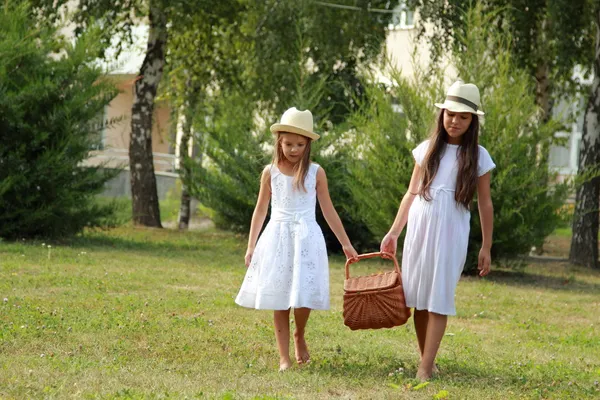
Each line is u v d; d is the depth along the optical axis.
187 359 8.16
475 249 18.72
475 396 6.99
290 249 7.98
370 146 19.23
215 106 23.70
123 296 12.14
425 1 21.97
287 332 8.06
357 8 23.41
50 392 6.38
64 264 15.50
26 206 19.14
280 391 6.91
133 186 26.06
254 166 22.05
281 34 23.88
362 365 8.24
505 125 18.03
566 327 12.27
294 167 8.09
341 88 24.41
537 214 18.30
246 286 8.10
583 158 21.66
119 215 23.88
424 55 30.81
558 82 26.11
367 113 19.64
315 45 24.09
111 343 8.70
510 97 18.09
